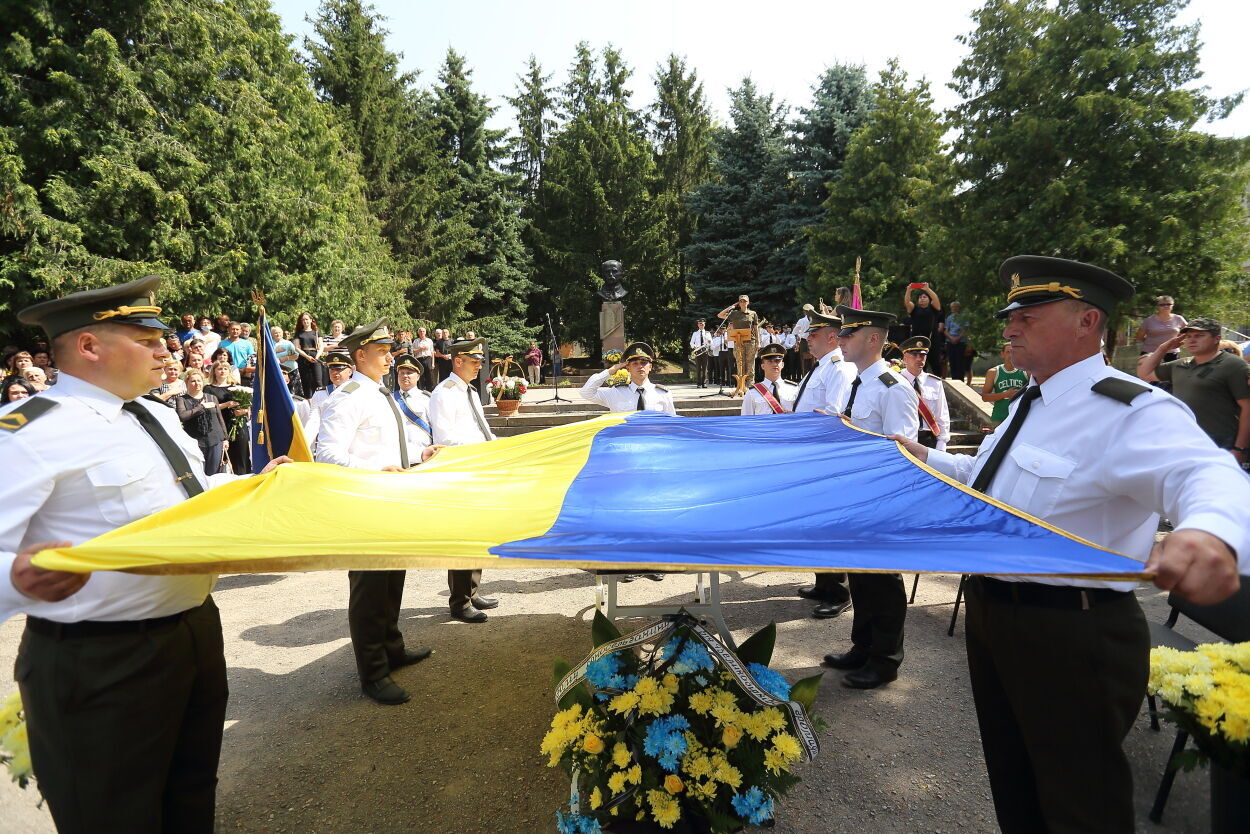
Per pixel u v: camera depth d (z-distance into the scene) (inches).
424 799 106.9
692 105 1407.5
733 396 550.3
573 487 98.2
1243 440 219.5
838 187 909.8
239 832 99.4
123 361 75.8
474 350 216.8
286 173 715.4
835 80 1030.4
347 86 1104.8
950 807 102.0
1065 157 548.4
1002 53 590.6
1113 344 544.1
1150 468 64.1
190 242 587.5
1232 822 81.5
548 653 159.9
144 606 72.2
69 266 527.8
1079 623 68.4
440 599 201.8
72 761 69.9
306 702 138.0
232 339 438.0
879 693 137.8
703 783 84.0
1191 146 518.9
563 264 1283.2
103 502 73.2
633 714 86.3
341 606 196.5
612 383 240.2
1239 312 546.9
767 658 97.0
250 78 719.1
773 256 1026.7
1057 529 67.4
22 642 72.9
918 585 206.4
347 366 257.1
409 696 139.2
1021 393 82.8
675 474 105.4
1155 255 529.0
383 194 1131.9
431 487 97.8
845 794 105.5
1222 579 50.3
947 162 639.8
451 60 1274.6
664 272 1317.7
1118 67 526.3
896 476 93.6
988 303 568.7
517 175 1314.0
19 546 67.6
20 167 508.4
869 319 162.6
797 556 62.1
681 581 215.2
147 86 601.3
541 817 102.4
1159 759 114.3
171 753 75.5
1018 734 77.6
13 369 281.4
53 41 539.2
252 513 76.9
